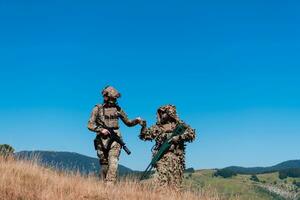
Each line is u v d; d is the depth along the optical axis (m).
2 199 8.34
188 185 11.26
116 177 11.11
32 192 9.03
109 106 11.59
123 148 11.47
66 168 11.43
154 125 11.91
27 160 11.79
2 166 10.76
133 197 9.97
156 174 11.46
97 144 11.41
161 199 10.19
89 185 10.20
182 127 11.70
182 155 11.70
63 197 8.97
